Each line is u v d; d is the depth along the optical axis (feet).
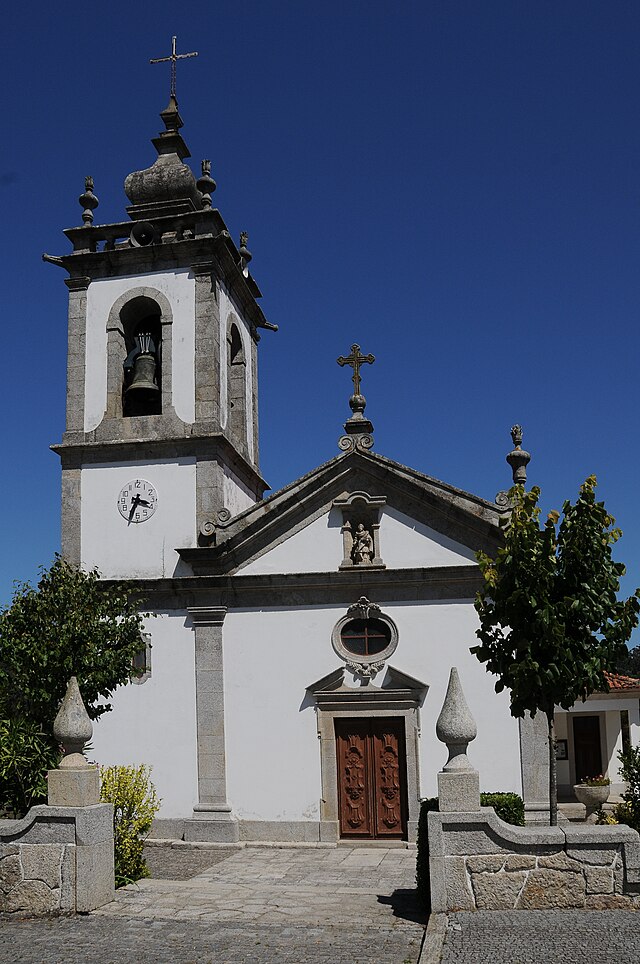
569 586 45.85
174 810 65.67
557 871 38.47
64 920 40.34
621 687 92.58
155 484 71.20
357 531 67.10
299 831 64.08
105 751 67.05
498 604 45.93
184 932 38.34
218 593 67.82
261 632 67.15
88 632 53.88
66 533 71.61
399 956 34.50
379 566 65.72
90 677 52.60
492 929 35.96
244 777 65.41
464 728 40.27
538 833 38.70
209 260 73.82
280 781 64.95
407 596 65.67
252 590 67.62
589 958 32.50
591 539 45.73
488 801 55.01
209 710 66.49
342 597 66.59
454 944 34.37
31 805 47.19
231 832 64.18
